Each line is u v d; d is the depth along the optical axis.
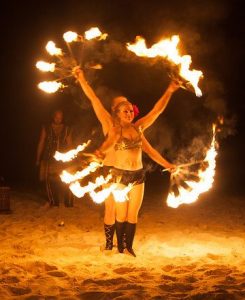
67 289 4.87
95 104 6.00
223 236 7.46
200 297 4.64
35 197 10.46
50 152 9.36
